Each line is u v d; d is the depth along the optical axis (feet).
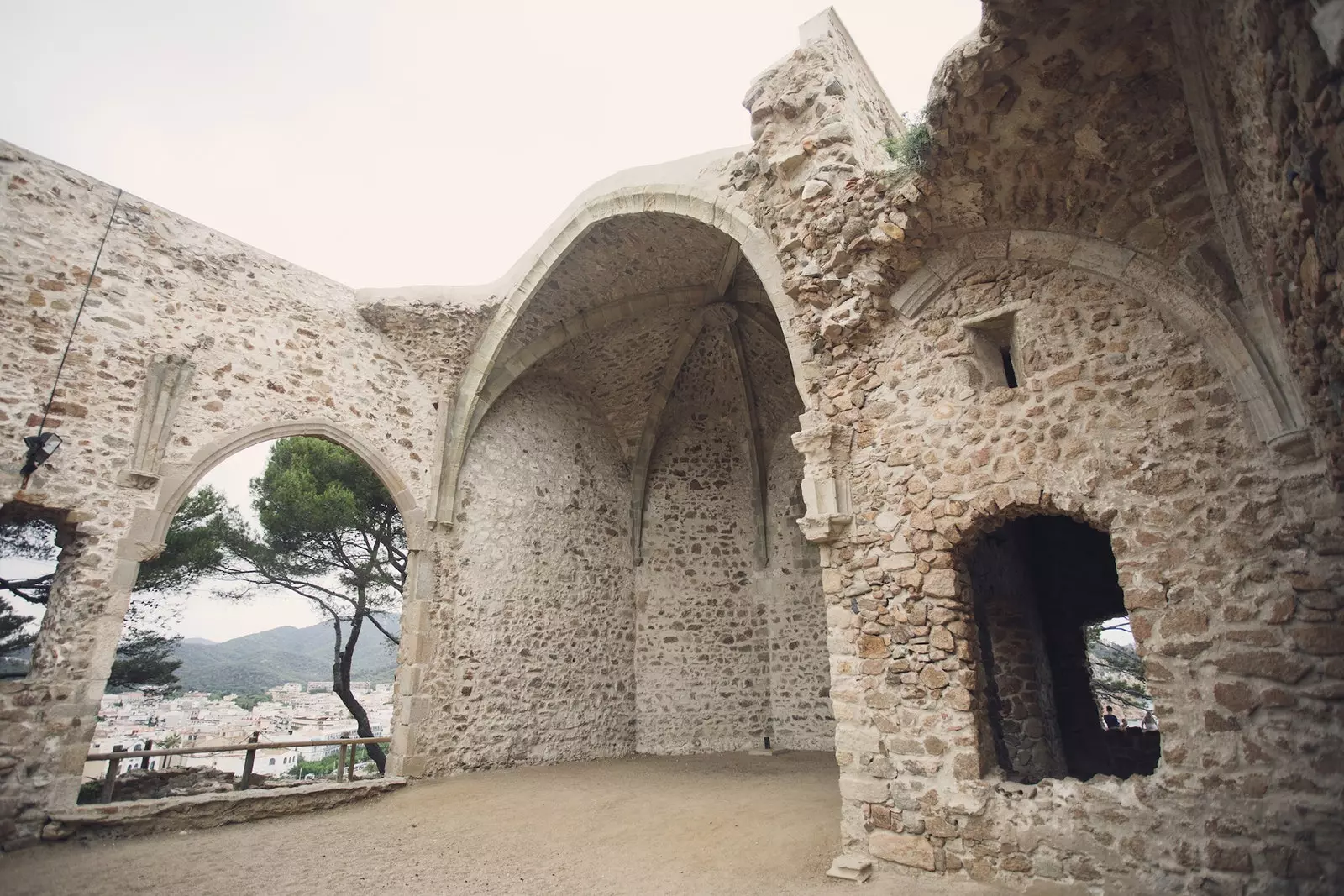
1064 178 12.29
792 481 32.76
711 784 21.90
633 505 33.73
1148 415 11.96
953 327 14.66
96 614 17.51
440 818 18.43
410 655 23.65
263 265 23.15
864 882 12.50
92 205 19.53
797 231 16.72
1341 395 7.39
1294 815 9.50
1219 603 10.71
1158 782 10.69
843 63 18.38
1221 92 8.05
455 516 26.22
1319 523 10.02
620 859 14.70
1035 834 11.51
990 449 13.52
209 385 20.86
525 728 26.35
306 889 13.09
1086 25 9.95
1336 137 4.91
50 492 17.35
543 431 30.63
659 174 22.85
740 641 31.99
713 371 33.45
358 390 24.71
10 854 15.06
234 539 35.96
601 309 28.96
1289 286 7.48
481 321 27.22
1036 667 21.38
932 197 13.75
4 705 15.87
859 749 13.87
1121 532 11.82
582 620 29.84
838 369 16.33
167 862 14.69
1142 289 12.39
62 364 18.16
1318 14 4.23
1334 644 9.63
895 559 14.29
